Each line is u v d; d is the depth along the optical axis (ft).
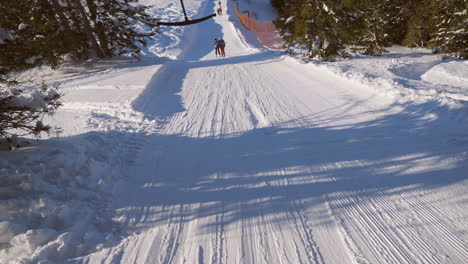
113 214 11.56
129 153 17.43
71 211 11.22
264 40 93.30
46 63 48.47
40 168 13.07
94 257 9.25
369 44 60.08
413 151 14.47
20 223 10.27
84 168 14.03
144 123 22.58
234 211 11.26
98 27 52.19
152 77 37.14
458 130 16.02
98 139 17.97
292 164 14.64
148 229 10.61
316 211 10.75
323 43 45.73
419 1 67.10
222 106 25.64
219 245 9.50
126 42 53.93
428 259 8.08
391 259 8.23
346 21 44.62
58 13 45.70
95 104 27.04
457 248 8.34
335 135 17.70
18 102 12.73
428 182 11.71
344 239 9.21
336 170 13.57
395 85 25.32
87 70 49.16
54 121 23.09
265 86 31.19
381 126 18.20
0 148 15.20
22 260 8.69
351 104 22.98
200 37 108.58
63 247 9.33
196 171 14.87
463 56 52.54
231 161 15.66
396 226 9.52
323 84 29.78
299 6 47.80
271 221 10.45
